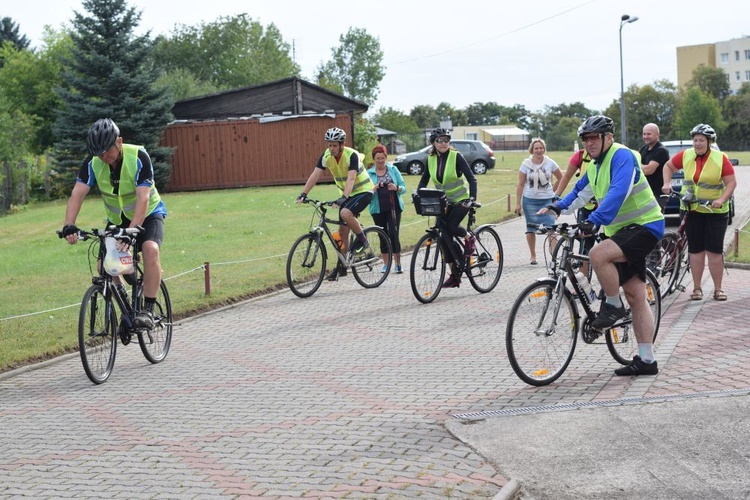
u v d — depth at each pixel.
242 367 7.75
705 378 6.66
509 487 4.58
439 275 10.77
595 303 7.00
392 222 12.87
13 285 13.52
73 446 5.67
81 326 7.12
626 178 6.52
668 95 90.75
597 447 5.17
